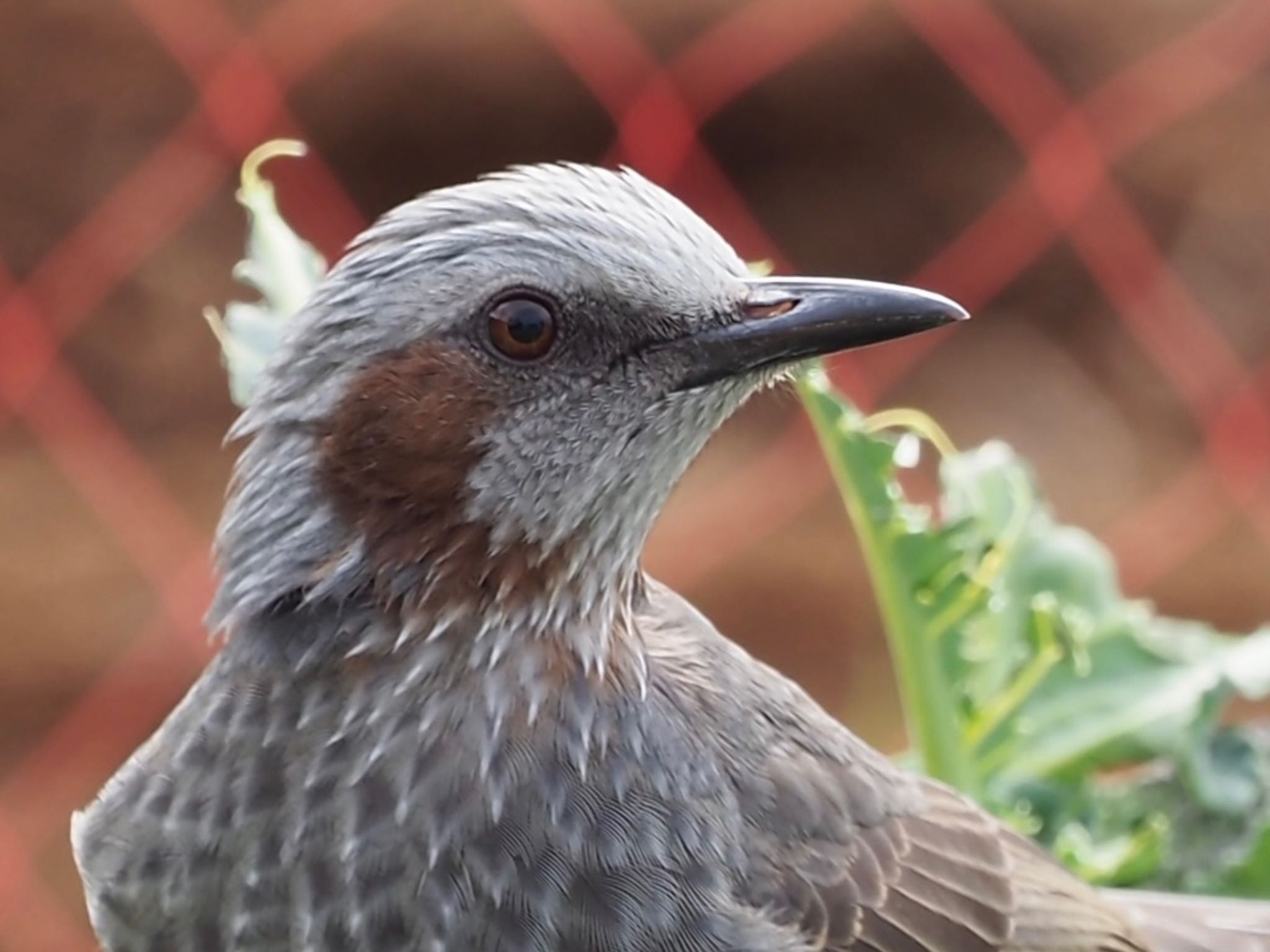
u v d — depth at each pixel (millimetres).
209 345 1644
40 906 1281
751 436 1557
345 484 831
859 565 1505
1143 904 883
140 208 1669
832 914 843
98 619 1458
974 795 891
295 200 1620
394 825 830
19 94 1682
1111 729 894
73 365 1620
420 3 1692
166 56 1693
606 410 833
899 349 1644
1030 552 905
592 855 832
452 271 827
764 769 845
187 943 835
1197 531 1609
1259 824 894
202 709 837
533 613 836
